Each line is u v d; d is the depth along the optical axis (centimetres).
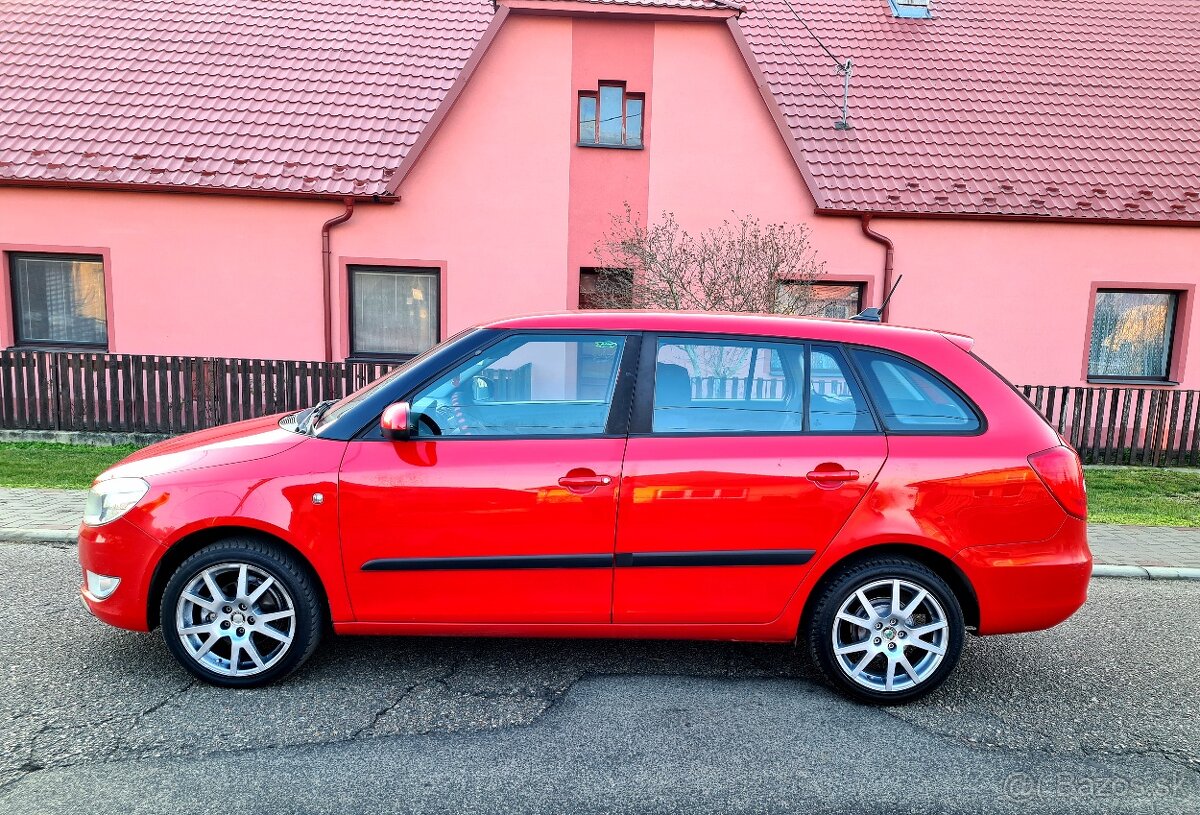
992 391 344
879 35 1268
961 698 348
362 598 332
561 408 341
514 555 329
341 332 1012
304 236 990
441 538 328
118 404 903
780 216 1018
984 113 1131
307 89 1082
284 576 330
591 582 333
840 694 349
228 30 1175
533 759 289
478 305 1019
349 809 257
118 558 329
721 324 349
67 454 830
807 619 343
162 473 333
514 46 984
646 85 998
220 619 335
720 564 331
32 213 972
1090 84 1194
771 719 324
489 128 994
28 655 367
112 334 999
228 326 1004
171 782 269
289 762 284
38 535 540
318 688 342
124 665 358
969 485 329
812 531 330
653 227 984
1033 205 1007
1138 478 864
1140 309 1067
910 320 1032
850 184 1016
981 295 1033
